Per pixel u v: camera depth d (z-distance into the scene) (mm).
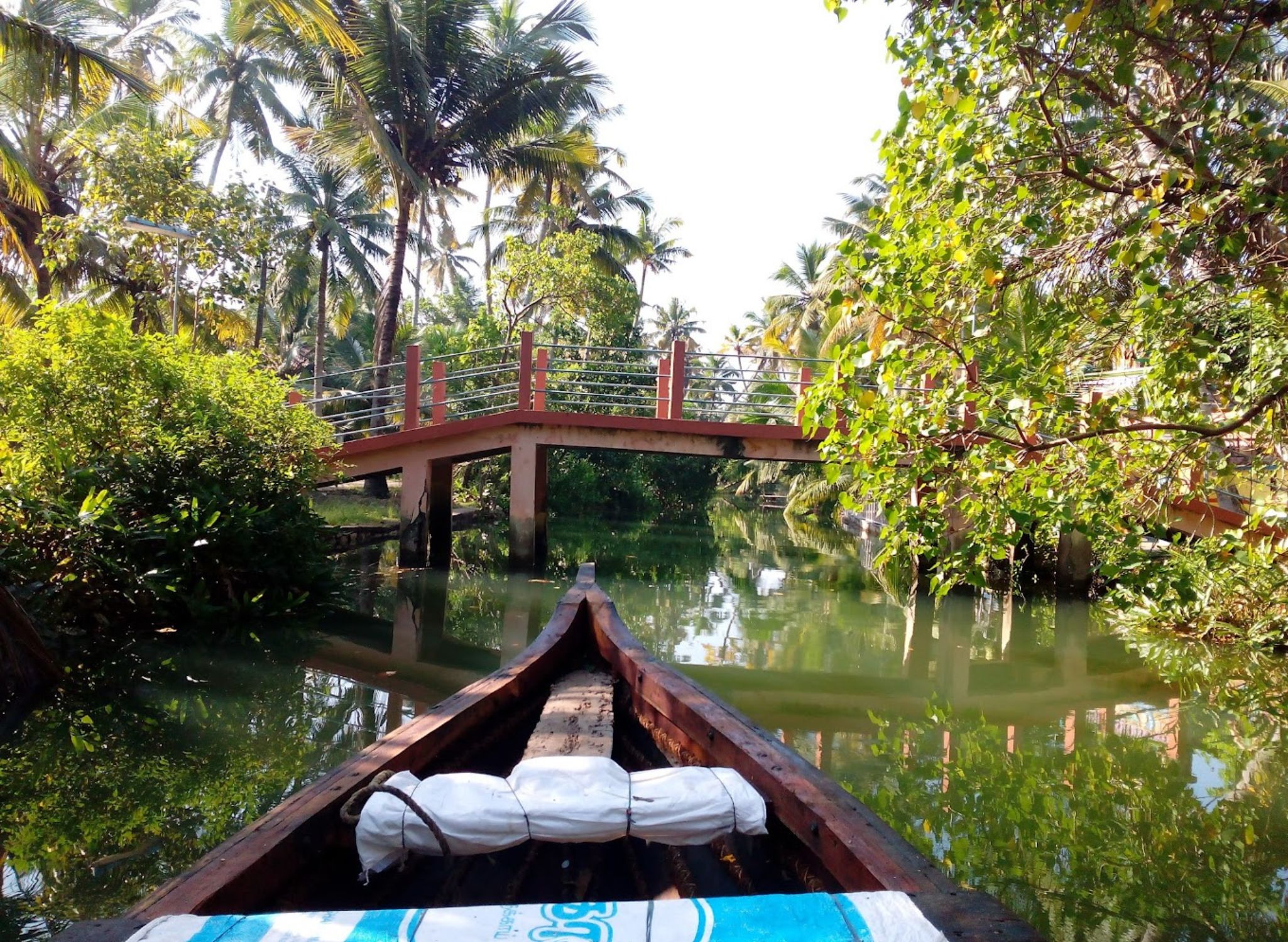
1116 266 4363
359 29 14984
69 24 9828
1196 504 9922
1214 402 5441
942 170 4109
